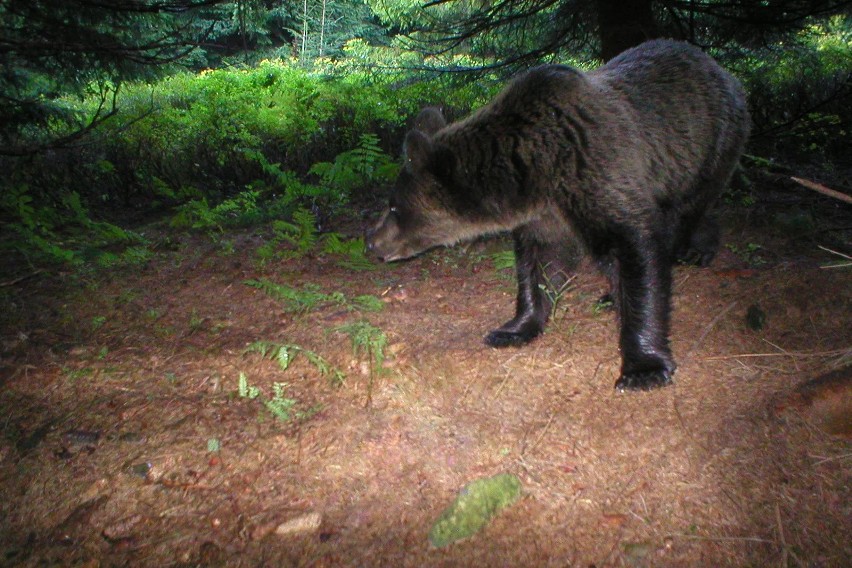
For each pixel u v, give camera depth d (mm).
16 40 5121
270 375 3818
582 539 2662
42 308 4832
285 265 5777
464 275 5473
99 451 3227
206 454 3186
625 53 4469
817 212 6438
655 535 2654
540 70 3721
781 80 11211
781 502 2758
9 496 2990
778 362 3668
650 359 3584
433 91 12312
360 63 11156
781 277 4578
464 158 3752
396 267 5707
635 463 3020
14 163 8273
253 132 10938
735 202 6844
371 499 2904
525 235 4176
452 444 3209
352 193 8195
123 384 3771
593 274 5129
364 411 3459
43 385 3781
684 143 4109
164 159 9438
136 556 2668
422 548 2664
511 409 3457
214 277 5473
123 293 5098
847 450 2984
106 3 5637
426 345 4160
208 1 6008
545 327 4348
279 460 3137
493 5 8695
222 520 2818
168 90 16938
